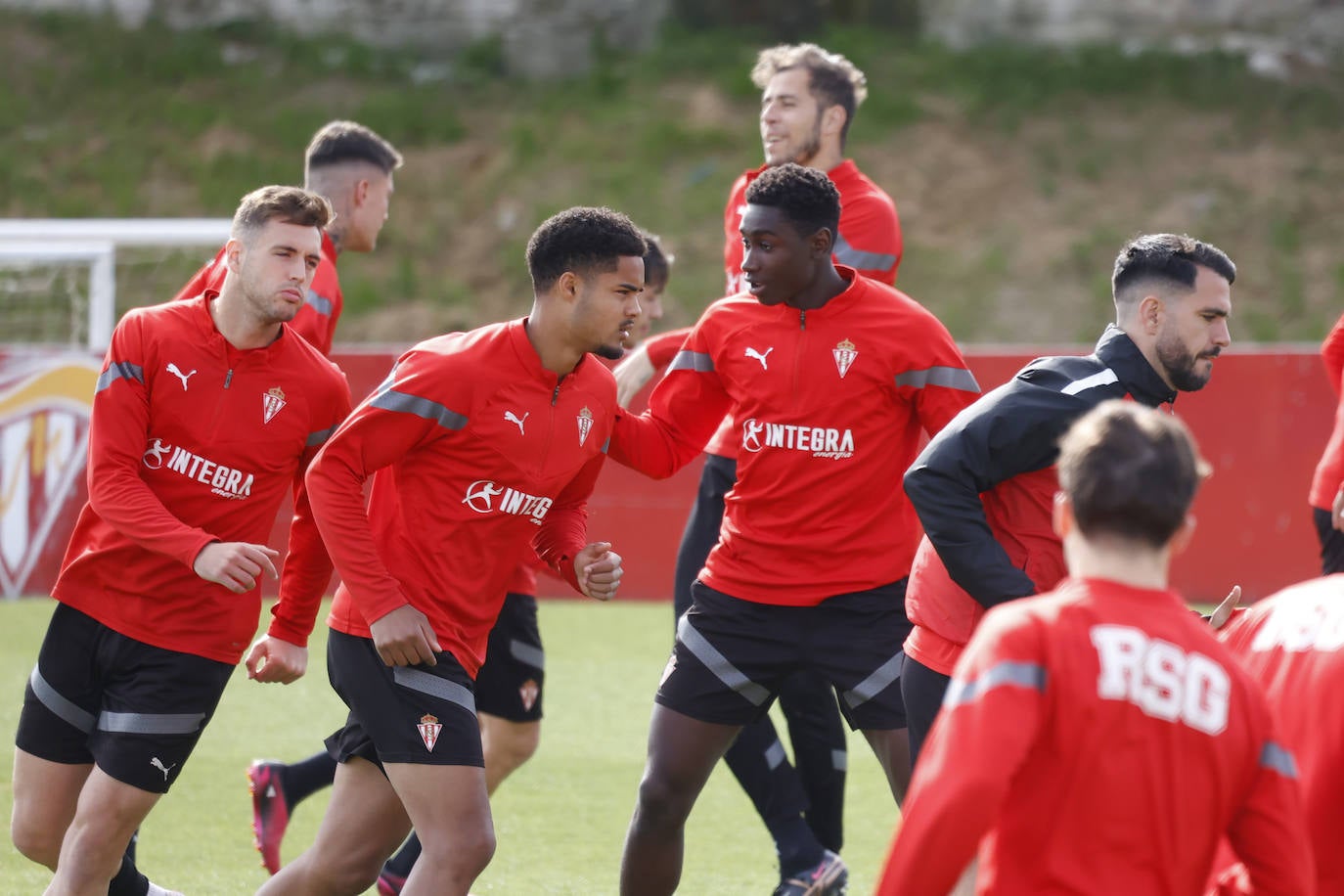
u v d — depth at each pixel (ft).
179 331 41.60
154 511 40.14
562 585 114.32
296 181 207.82
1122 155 208.85
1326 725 27.30
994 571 36.35
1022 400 37.22
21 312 156.04
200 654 41.93
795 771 53.52
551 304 39.78
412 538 40.29
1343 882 27.32
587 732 76.69
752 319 45.57
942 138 213.05
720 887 54.13
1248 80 220.23
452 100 224.12
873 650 44.32
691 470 111.65
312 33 240.12
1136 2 235.40
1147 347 37.63
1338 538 61.57
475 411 39.50
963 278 191.01
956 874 23.72
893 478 44.91
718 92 222.07
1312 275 189.47
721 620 45.29
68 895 41.42
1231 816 25.35
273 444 42.60
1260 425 106.11
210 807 62.80
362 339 186.29
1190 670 24.99
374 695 39.50
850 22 236.43
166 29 235.81
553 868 55.77
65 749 42.98
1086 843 24.53
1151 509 25.23
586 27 235.61
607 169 209.15
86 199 205.05
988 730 23.99
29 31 234.99
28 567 112.06
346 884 41.27
